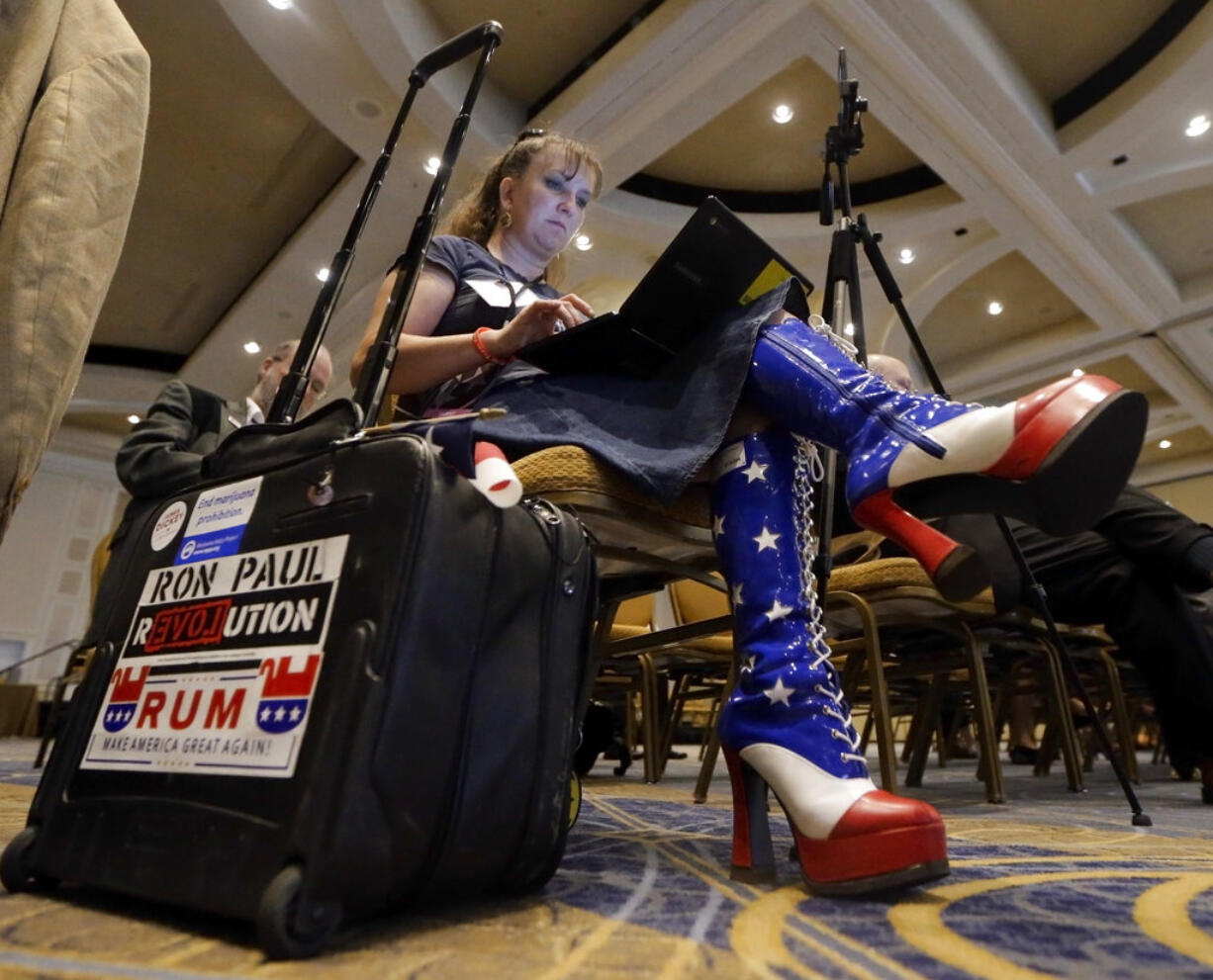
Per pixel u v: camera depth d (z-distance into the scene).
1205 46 3.91
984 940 0.48
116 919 0.48
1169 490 8.95
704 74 4.12
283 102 4.75
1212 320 5.93
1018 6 4.07
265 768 0.47
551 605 0.61
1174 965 0.43
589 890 0.61
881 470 0.65
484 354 0.88
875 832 0.58
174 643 0.57
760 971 0.41
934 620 1.59
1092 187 4.80
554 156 1.17
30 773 1.83
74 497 9.19
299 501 0.56
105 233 0.97
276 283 5.99
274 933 0.40
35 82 0.97
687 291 0.82
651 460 0.77
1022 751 3.50
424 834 0.48
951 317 6.48
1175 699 1.61
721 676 2.62
